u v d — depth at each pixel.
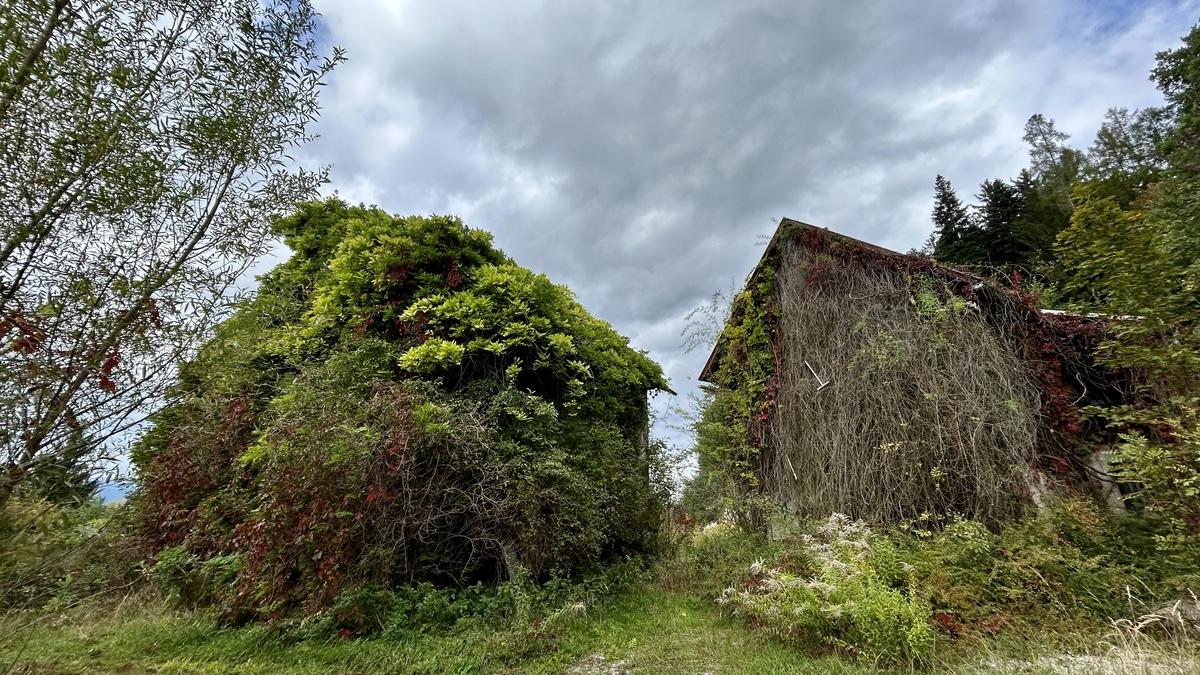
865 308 7.17
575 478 6.43
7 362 2.08
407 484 5.40
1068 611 4.04
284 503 4.92
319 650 4.49
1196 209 6.43
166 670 3.99
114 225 2.53
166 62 2.69
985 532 4.98
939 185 24.30
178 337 2.65
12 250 2.18
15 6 2.19
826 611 4.07
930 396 6.14
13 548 2.14
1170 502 4.41
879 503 6.27
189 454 4.50
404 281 7.40
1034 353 6.15
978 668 3.47
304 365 6.51
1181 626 3.47
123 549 3.42
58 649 4.14
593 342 8.77
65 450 2.26
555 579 6.00
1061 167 21.20
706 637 4.77
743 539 6.98
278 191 3.28
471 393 6.73
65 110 2.32
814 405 7.37
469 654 4.44
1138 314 4.86
